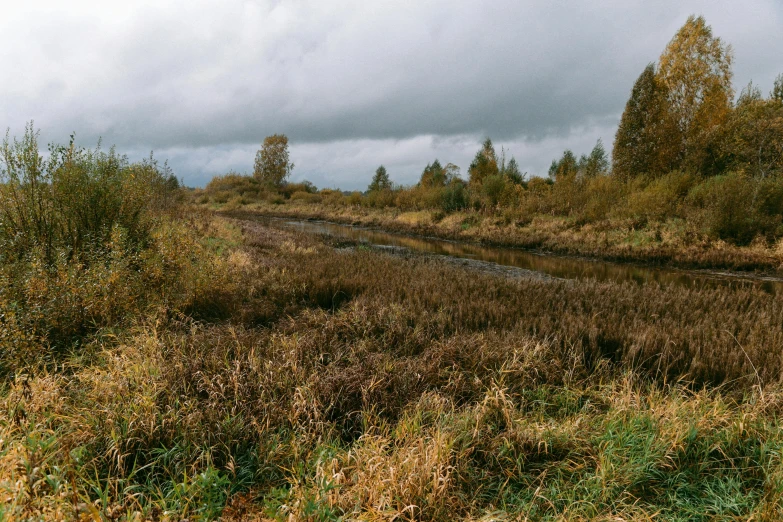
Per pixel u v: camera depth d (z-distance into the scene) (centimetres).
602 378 430
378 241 1966
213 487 270
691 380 429
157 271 615
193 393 370
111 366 405
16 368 394
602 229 1761
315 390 372
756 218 1438
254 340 481
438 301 672
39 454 262
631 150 2342
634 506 267
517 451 319
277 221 2884
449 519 258
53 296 484
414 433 330
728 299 747
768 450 305
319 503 252
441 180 3562
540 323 562
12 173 640
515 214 2166
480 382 409
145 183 871
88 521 223
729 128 2019
